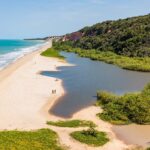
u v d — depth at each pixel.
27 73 63.00
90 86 52.47
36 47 182.38
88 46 130.62
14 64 78.44
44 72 66.12
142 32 110.50
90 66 80.56
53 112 36.31
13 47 190.50
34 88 48.34
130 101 35.81
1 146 24.34
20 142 25.34
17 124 31.28
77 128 30.41
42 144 25.47
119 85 54.50
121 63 83.56
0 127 30.23
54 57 99.12
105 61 90.69
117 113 34.28
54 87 49.94
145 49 97.94
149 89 43.34
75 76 62.78
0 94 43.50
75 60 94.88
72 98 43.00
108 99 39.44
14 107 37.44
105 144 27.03
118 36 116.81
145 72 71.69
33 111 36.19
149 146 27.22
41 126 30.73
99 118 34.19
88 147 26.09
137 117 33.16
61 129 29.89
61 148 25.31
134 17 148.12
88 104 40.00
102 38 129.38
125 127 31.75
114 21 154.50
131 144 27.56
